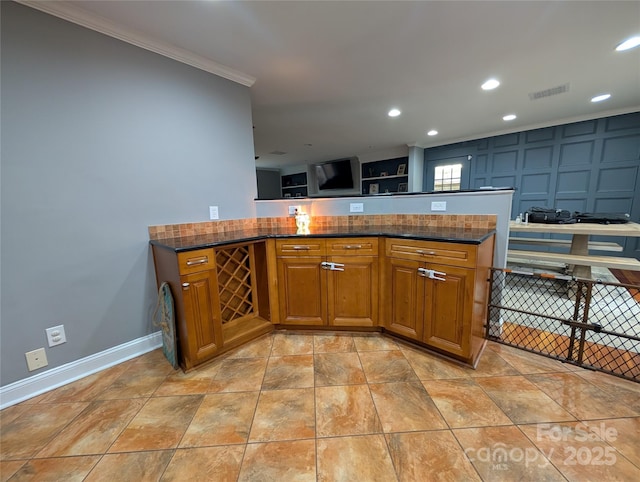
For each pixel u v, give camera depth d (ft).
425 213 7.51
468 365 5.75
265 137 15.79
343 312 7.10
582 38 6.34
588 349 6.34
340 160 24.27
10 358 4.91
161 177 6.57
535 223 11.19
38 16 4.80
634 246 12.69
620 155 12.42
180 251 5.43
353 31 5.91
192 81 6.94
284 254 7.08
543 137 14.20
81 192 5.48
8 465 3.79
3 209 4.71
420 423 4.32
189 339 5.70
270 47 6.47
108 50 5.60
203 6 5.00
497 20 5.63
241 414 4.60
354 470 3.59
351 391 5.09
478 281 5.56
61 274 5.36
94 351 5.86
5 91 4.60
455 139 17.10
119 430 4.33
